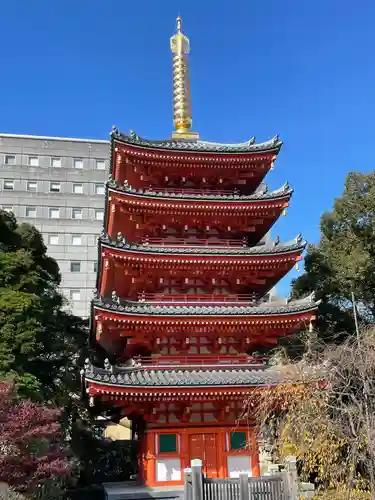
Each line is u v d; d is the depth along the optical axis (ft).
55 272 119.55
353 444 51.37
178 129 105.29
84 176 243.60
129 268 81.87
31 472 60.18
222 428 77.92
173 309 80.02
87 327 132.36
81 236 234.79
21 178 236.43
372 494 49.29
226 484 58.90
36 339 86.69
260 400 67.05
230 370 80.64
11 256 95.25
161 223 89.04
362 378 53.78
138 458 86.28
